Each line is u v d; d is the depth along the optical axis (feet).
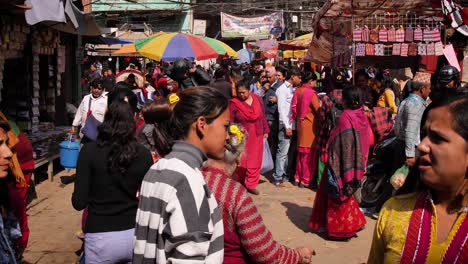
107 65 66.95
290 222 20.99
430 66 26.37
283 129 27.14
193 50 31.27
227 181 7.63
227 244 7.57
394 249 5.69
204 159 7.14
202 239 6.42
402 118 19.19
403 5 23.40
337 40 30.37
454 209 5.48
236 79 28.19
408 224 5.62
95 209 10.55
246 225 7.43
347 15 25.82
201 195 6.61
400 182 17.71
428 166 5.39
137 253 6.84
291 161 28.84
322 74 54.44
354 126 17.33
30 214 22.25
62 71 35.86
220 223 6.88
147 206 6.78
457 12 22.76
